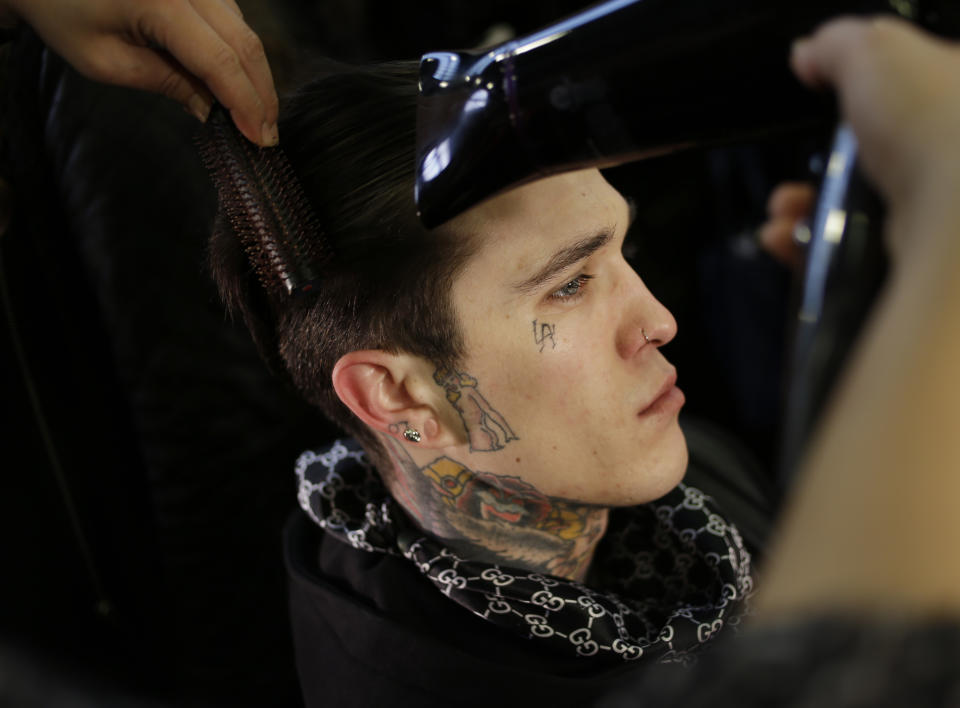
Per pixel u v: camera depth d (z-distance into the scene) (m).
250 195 0.68
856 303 0.68
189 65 0.67
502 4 1.78
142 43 0.70
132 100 1.02
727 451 1.10
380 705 0.79
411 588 0.83
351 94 0.72
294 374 0.86
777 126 0.43
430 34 1.80
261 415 1.16
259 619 1.24
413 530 0.86
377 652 0.79
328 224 0.72
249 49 0.68
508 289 0.72
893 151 0.30
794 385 0.80
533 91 0.48
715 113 0.44
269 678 1.27
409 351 0.75
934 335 0.24
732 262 1.52
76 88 1.00
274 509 1.21
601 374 0.75
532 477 0.79
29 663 0.39
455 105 0.52
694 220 1.68
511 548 0.83
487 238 0.71
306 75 0.81
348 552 0.89
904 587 0.23
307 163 0.72
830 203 0.69
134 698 0.39
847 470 0.25
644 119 0.46
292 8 1.46
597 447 0.77
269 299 0.82
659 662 0.77
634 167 1.65
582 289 0.75
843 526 0.24
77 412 1.09
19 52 0.98
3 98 0.99
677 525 0.89
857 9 0.37
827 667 0.23
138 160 1.03
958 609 0.23
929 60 0.31
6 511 1.06
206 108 0.72
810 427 0.76
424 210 0.55
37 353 1.04
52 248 1.03
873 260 0.66
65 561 1.12
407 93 0.71
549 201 0.71
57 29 0.71
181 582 1.20
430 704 0.77
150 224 1.05
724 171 1.51
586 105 0.47
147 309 1.08
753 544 1.00
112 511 1.14
